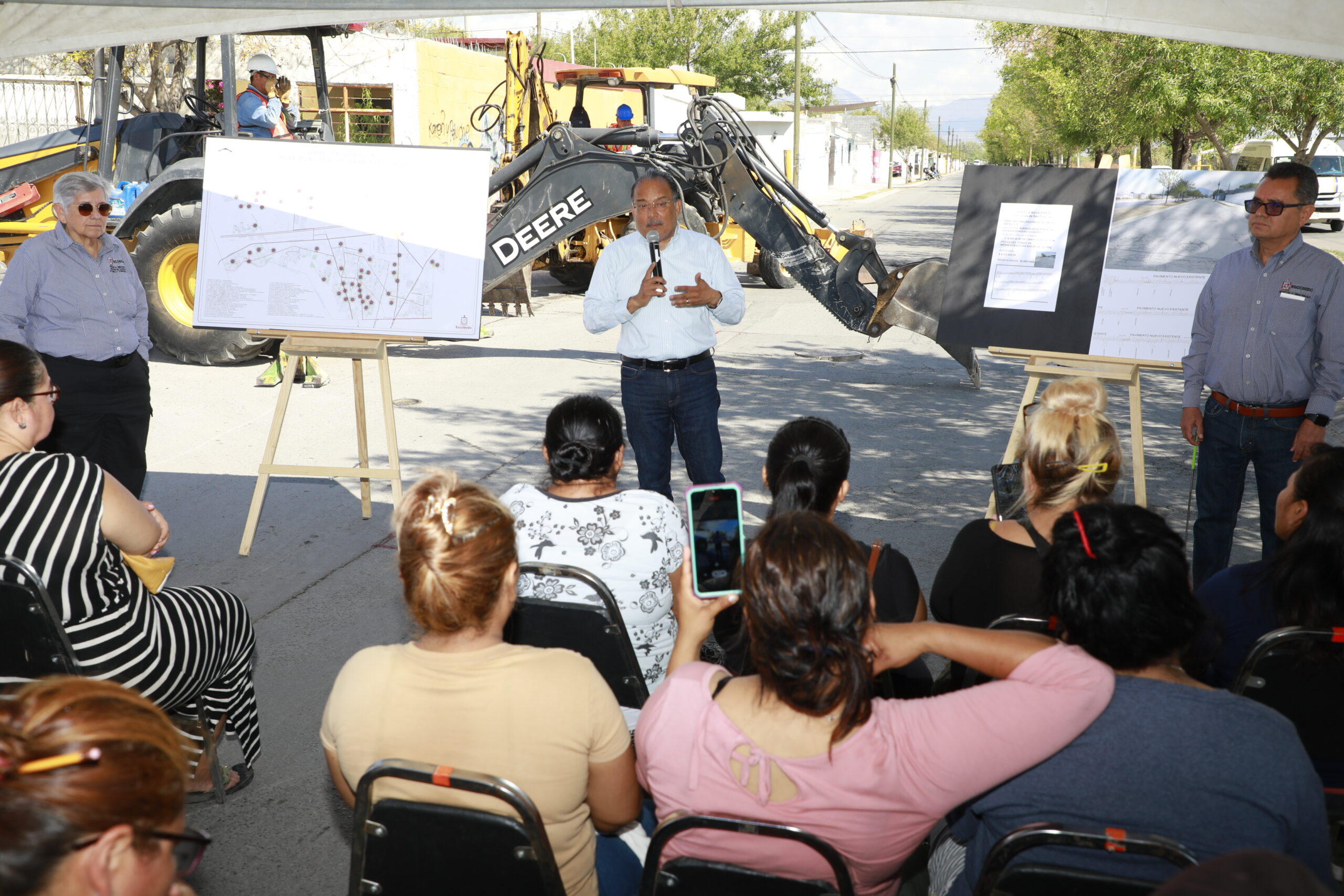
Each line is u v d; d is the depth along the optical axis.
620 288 4.70
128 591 2.63
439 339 5.10
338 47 19.92
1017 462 3.08
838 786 1.64
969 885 1.83
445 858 1.74
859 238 8.30
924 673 2.54
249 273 5.10
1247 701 1.65
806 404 8.13
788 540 1.66
